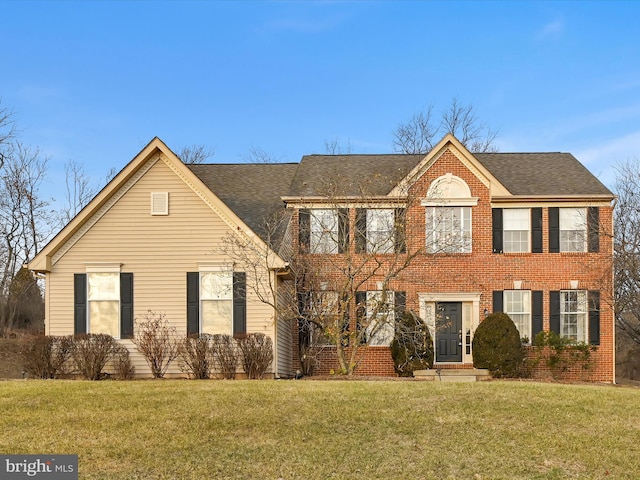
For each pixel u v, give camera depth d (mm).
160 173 23766
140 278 23484
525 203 27375
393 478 11703
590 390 18047
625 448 13336
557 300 27172
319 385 18172
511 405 15805
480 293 27031
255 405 15406
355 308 23859
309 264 25438
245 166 31578
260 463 12164
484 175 27266
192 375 22719
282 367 24531
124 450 12617
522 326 27156
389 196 26188
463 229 27297
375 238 26250
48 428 13820
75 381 19625
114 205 23750
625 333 35750
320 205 26734
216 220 23562
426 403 15812
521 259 27250
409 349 25391
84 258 23625
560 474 12078
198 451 12648
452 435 13734
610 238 27484
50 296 23547
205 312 23297
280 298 24250
